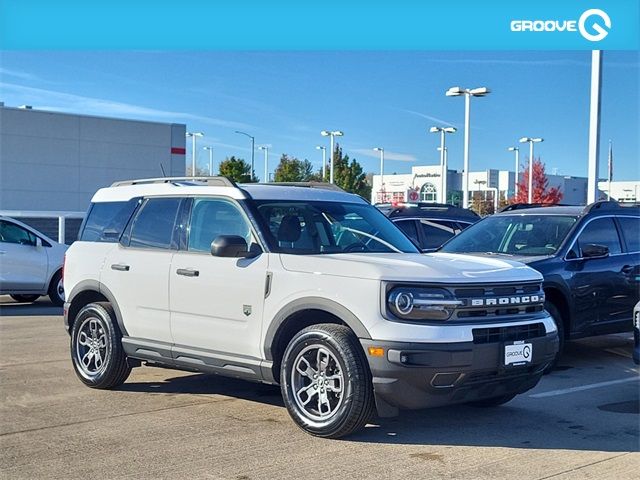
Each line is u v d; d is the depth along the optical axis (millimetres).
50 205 36812
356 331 5602
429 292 5547
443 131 36469
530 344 5887
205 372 6809
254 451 5586
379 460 5410
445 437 6039
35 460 5375
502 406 7145
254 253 6387
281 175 57812
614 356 10125
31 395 7328
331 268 5871
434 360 5391
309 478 5027
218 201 6898
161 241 7230
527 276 6242
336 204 7148
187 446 5703
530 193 44469
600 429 6355
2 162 35438
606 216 9758
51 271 14797
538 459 5500
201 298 6648
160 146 40094
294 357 5945
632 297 9609
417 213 13086
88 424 6305
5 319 12977
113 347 7402
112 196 8031
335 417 5699
